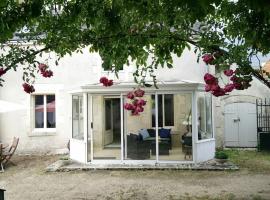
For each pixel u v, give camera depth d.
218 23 6.31
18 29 6.50
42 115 17.41
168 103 14.04
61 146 17.09
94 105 14.32
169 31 6.09
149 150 14.03
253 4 3.38
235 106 18.17
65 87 17.17
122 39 6.14
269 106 17.72
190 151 13.90
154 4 5.31
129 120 14.12
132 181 11.42
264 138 16.98
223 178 11.62
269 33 5.16
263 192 9.79
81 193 10.04
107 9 5.24
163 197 9.47
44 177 12.26
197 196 9.51
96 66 17.12
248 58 5.93
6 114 17.06
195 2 3.59
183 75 17.06
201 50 6.23
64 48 6.86
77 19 5.87
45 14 6.02
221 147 17.59
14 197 9.73
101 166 13.55
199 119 14.22
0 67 6.69
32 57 6.91
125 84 13.84
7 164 14.67
